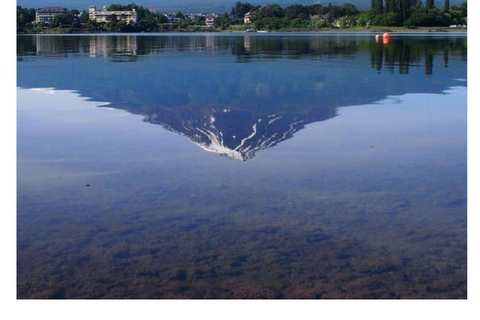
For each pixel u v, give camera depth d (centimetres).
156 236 456
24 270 408
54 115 859
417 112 865
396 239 448
